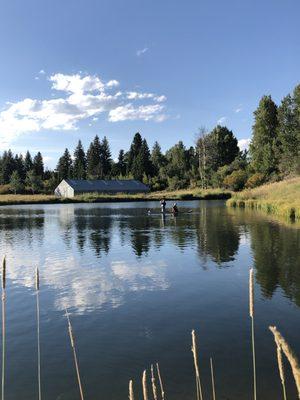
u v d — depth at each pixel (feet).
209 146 428.97
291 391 25.02
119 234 102.47
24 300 46.34
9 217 161.99
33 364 30.09
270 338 33.65
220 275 56.03
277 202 154.71
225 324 37.40
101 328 37.14
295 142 311.27
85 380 27.53
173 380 27.04
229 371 28.04
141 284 52.39
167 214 168.45
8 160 561.84
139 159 518.37
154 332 35.88
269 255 68.39
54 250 79.36
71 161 589.73
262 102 353.51
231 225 115.03
